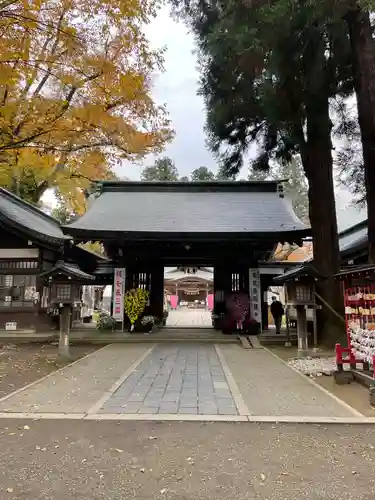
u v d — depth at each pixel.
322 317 12.12
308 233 13.95
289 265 18.92
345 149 11.98
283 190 19.00
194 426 4.89
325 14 8.41
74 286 10.12
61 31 7.41
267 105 10.80
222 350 11.69
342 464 3.81
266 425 4.95
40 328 15.27
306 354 10.28
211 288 40.44
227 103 11.80
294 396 6.38
